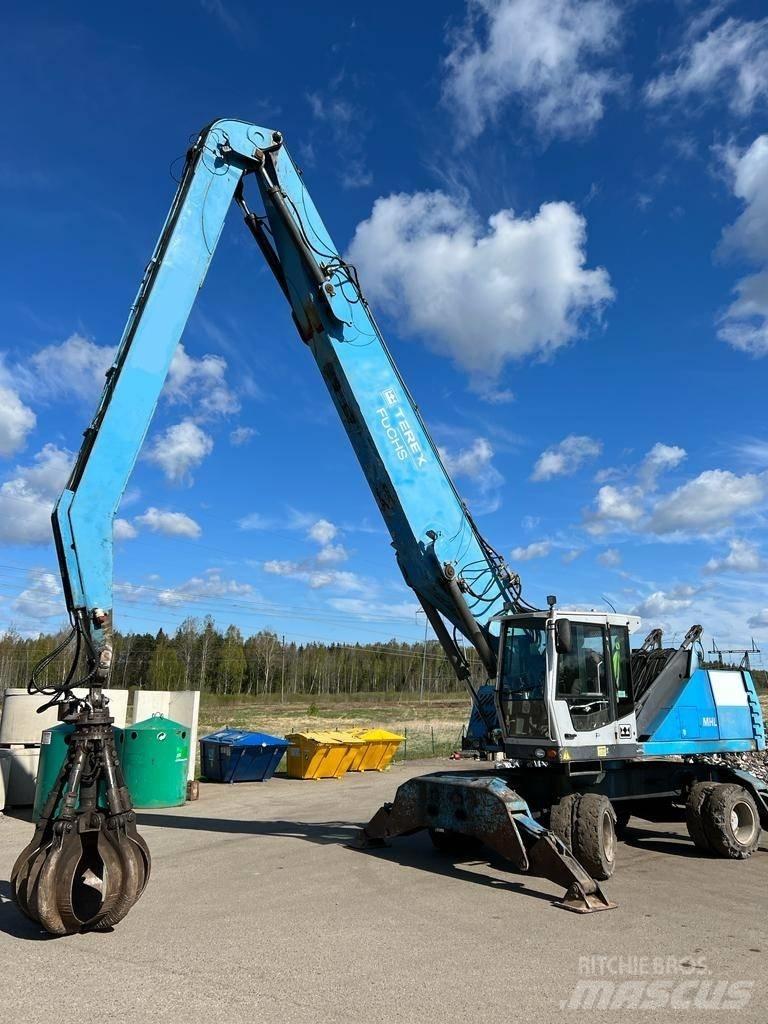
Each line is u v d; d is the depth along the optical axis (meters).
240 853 9.93
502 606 10.48
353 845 10.41
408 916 7.07
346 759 19.58
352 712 56.97
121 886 6.18
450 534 10.23
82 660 6.60
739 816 10.55
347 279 10.09
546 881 8.51
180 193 8.39
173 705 17.30
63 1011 4.75
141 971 5.48
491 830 8.52
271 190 9.36
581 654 9.86
